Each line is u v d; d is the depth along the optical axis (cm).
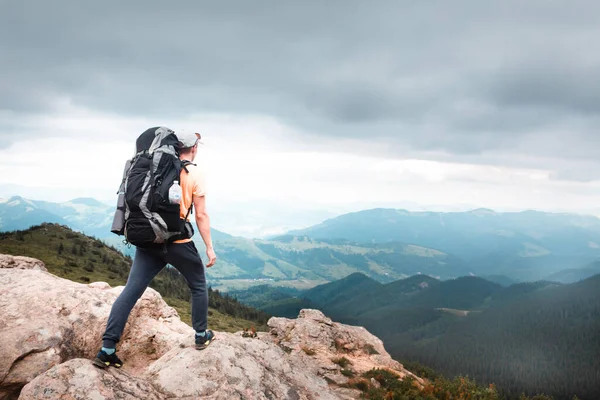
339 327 2480
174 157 568
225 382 589
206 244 607
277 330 2369
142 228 535
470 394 1897
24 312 733
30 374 630
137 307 935
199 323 632
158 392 567
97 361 547
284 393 628
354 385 1702
